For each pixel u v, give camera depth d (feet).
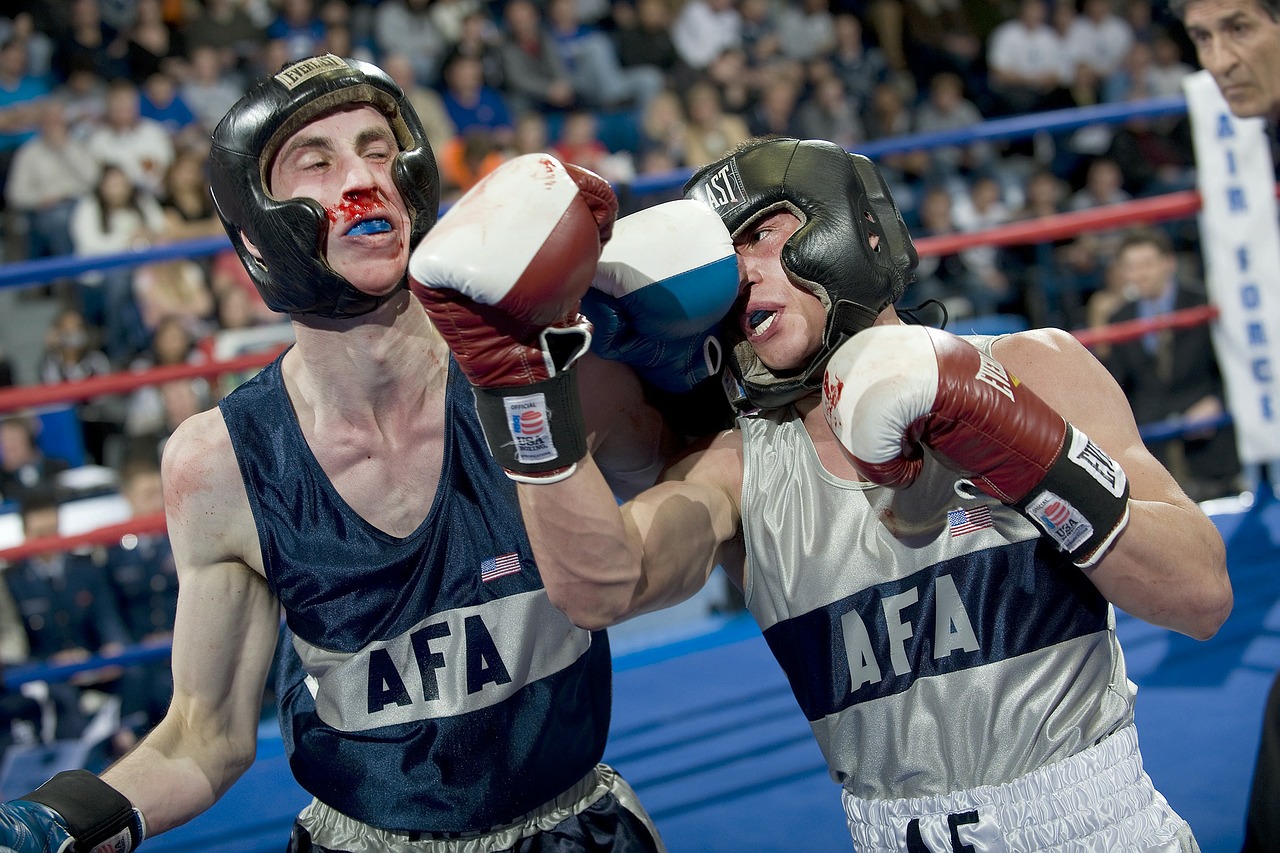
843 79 32.73
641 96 31.40
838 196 5.75
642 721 12.32
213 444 5.73
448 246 4.62
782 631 5.94
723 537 5.94
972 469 5.38
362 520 5.70
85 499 17.26
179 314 21.74
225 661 5.99
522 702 5.82
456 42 29.43
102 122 25.31
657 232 5.56
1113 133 28.43
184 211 23.24
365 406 5.61
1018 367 6.09
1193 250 25.04
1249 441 15.94
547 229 4.68
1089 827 5.60
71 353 20.68
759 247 5.87
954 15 36.14
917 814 5.72
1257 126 15.06
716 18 33.27
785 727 11.79
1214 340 16.16
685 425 6.56
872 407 5.15
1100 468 5.32
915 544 5.79
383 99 5.49
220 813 11.06
